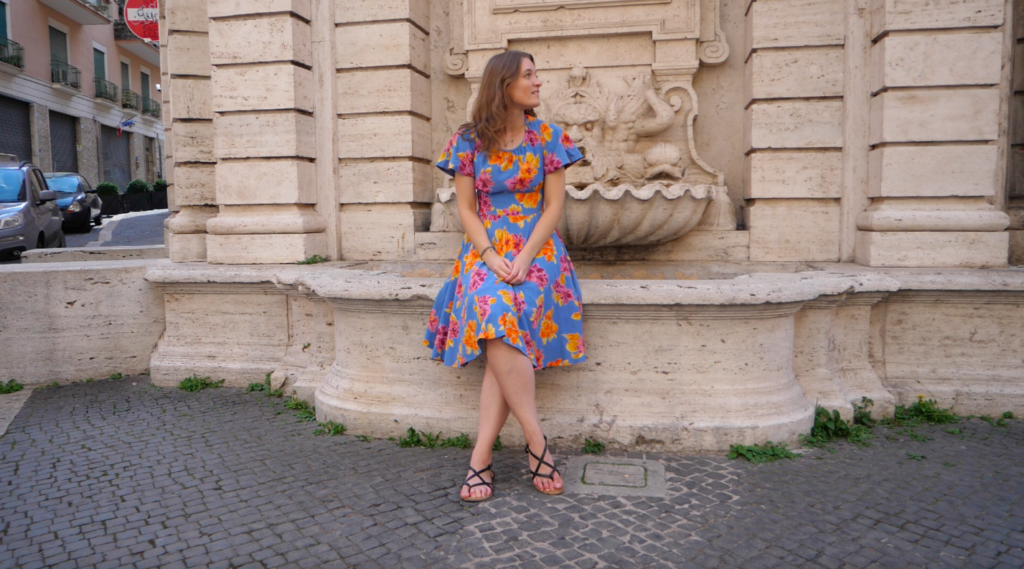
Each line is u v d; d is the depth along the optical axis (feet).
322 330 13.26
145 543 7.63
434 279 11.28
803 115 15.76
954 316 12.40
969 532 7.66
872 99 15.08
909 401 12.28
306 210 17.42
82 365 15.58
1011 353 12.32
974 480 9.20
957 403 12.18
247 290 14.85
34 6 84.79
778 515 8.13
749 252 16.29
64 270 15.38
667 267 16.17
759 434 10.23
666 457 10.14
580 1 17.13
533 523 7.99
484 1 17.74
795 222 16.07
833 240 15.97
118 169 108.47
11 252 34.45
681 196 13.67
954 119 14.14
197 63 18.49
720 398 10.46
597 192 13.34
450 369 11.09
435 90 18.90
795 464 9.81
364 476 9.55
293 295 13.98
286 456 10.39
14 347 15.08
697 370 10.57
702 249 16.46
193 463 10.14
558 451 10.43
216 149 17.02
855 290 11.48
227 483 9.35
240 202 17.01
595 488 9.00
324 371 13.11
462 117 18.93
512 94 8.89
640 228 14.15
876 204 15.05
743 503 8.49
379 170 17.74
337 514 8.32
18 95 81.10
